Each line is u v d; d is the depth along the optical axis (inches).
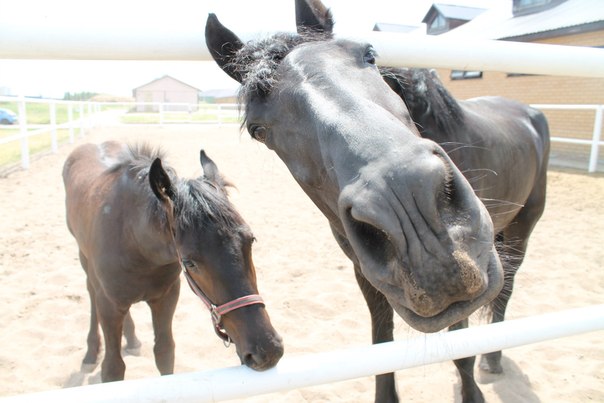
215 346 153.1
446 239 40.5
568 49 69.2
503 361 143.4
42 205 303.4
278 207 314.2
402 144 44.6
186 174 417.7
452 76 713.0
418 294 40.4
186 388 47.8
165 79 2827.3
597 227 269.6
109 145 190.7
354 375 52.6
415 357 54.2
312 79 58.4
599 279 198.5
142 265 114.4
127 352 152.6
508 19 708.7
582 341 154.6
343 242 85.0
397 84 85.5
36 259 215.0
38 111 1093.1
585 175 407.5
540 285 192.1
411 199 40.6
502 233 142.9
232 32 67.3
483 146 102.5
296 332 158.9
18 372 137.9
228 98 2741.1
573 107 416.5
